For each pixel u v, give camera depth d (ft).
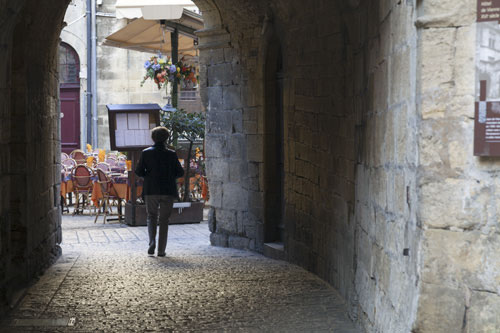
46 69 30.04
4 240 20.56
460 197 11.62
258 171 34.81
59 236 33.06
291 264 30.40
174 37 48.83
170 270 28.86
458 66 11.55
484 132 11.42
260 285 25.21
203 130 48.19
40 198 28.35
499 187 11.51
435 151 11.68
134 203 45.88
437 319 11.71
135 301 22.70
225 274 27.73
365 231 18.21
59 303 22.34
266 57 33.63
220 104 37.86
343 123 22.68
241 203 36.55
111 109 44.47
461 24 11.48
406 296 12.78
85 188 52.65
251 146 35.32
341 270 22.86
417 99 11.96
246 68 35.45
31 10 26.04
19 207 25.26
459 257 11.64
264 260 32.07
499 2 11.30
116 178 46.98
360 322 18.51
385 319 14.97
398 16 13.76
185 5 43.68
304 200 28.84
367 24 18.30
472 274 11.63
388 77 14.98
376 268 16.38
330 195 24.79
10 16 19.92
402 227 13.41
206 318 20.40
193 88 71.31
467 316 11.65
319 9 26.11
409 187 12.73
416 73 12.03
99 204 47.39
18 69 25.55
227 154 37.47
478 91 11.44
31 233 26.17
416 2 12.09
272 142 34.40
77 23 73.51
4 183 20.47
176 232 43.93
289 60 30.40
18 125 25.32
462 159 11.61
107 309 21.54
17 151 25.41
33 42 27.07
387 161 15.07
